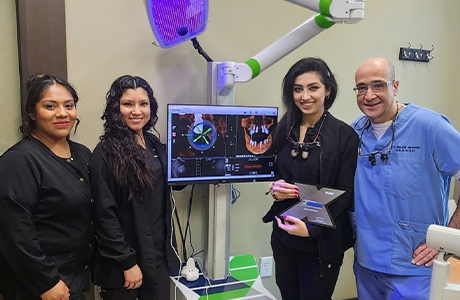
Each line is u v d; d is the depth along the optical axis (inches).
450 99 101.1
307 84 55.4
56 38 63.4
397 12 91.0
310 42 83.9
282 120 61.5
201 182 62.4
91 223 54.4
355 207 58.6
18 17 61.7
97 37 67.6
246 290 67.1
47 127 50.0
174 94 74.4
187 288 66.7
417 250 54.6
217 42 76.2
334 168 55.1
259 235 86.0
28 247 46.6
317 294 58.7
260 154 64.7
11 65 63.8
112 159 54.4
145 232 56.7
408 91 96.0
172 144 59.8
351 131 57.1
